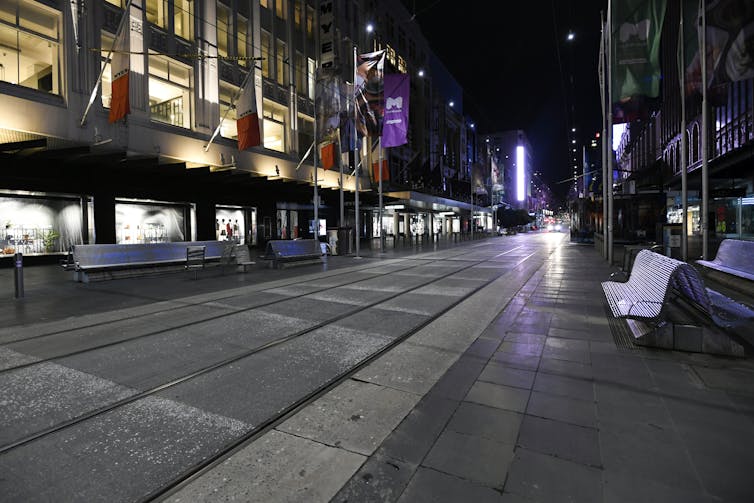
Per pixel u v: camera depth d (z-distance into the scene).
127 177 18.44
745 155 17.42
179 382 4.18
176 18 20.38
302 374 4.36
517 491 2.36
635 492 2.32
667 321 4.89
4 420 3.40
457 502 2.28
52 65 15.38
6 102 13.95
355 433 3.09
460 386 3.92
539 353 4.81
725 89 11.32
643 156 50.88
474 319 6.65
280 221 29.38
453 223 64.44
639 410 3.32
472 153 80.19
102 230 17.72
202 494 2.43
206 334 5.93
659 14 11.84
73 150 14.52
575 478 2.46
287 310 7.49
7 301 8.46
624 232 27.11
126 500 2.39
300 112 29.28
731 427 3.02
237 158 23.58
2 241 15.16
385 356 4.89
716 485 2.36
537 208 160.50
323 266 15.55
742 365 4.24
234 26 23.52
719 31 10.93
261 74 25.55
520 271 13.16
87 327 6.36
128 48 14.53
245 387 4.04
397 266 15.34
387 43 43.03
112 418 3.42
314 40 30.91
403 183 44.22
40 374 4.42
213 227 23.00
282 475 2.60
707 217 11.52
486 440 2.93
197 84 21.17
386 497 2.35
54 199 16.47
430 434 3.04
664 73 38.59
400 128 18.73
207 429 3.22
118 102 14.60
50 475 2.65
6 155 14.50
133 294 9.25
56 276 12.52
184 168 17.95
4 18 14.10
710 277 9.44
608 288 7.02
